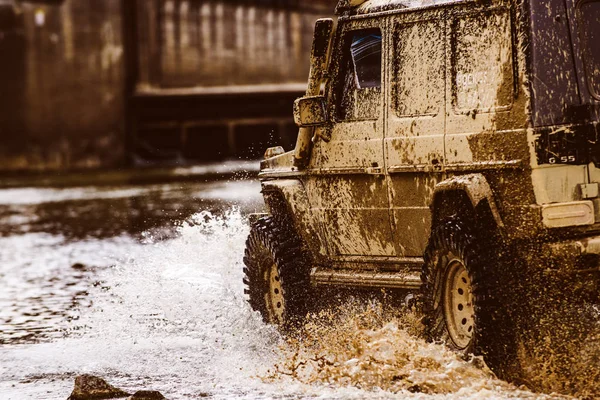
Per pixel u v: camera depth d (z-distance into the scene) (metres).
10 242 29.19
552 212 10.40
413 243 11.95
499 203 10.73
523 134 10.53
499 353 10.41
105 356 13.56
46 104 71.12
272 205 13.83
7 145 69.88
